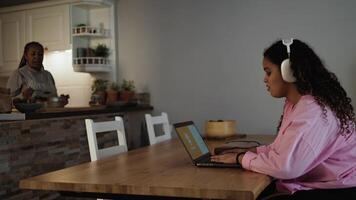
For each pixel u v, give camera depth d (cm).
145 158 169
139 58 374
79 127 289
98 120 310
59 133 268
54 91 352
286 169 122
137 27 374
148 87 371
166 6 362
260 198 139
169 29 362
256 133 331
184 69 357
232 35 338
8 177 225
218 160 146
